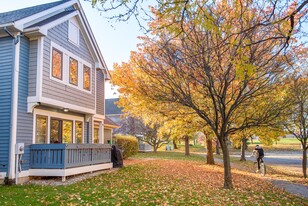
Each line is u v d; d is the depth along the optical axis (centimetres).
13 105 1020
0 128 1025
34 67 1098
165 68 999
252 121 1053
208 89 984
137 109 1495
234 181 1280
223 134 1050
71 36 1362
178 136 1898
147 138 3588
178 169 1631
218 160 2786
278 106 1030
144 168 1576
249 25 696
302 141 1614
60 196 791
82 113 1530
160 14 483
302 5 436
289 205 818
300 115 1415
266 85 988
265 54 918
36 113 1147
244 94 990
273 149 4809
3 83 1041
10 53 1046
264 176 1598
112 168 1533
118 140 2261
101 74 1853
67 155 1102
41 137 1191
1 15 1325
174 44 919
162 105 1244
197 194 888
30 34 1090
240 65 455
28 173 1080
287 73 1091
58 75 1226
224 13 756
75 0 1394
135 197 805
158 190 925
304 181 1412
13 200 737
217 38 757
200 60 885
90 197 792
